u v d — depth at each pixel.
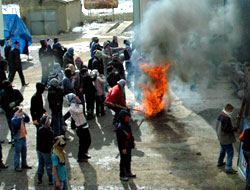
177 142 9.65
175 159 8.68
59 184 6.64
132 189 7.42
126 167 7.87
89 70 13.79
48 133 7.48
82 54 22.80
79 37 29.80
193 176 7.88
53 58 15.66
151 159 8.71
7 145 9.82
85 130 8.55
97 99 11.62
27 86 15.77
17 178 8.01
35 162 8.78
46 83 15.11
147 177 7.89
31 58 22.09
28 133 10.66
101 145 9.62
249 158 7.25
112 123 11.16
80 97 11.09
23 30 21.03
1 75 12.31
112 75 11.42
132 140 7.76
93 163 8.61
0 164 8.45
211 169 8.17
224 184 7.54
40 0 30.97
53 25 31.53
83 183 7.70
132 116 11.59
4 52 18.08
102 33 30.72
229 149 7.91
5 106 9.38
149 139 9.88
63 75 13.58
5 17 21.06
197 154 8.91
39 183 7.75
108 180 7.80
